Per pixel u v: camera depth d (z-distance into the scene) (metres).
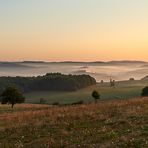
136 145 19.95
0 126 38.84
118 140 22.12
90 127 31.17
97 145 21.81
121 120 32.12
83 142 24.23
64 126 33.03
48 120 37.94
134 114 35.62
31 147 25.48
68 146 23.69
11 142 28.98
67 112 43.62
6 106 115.25
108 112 39.59
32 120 40.41
